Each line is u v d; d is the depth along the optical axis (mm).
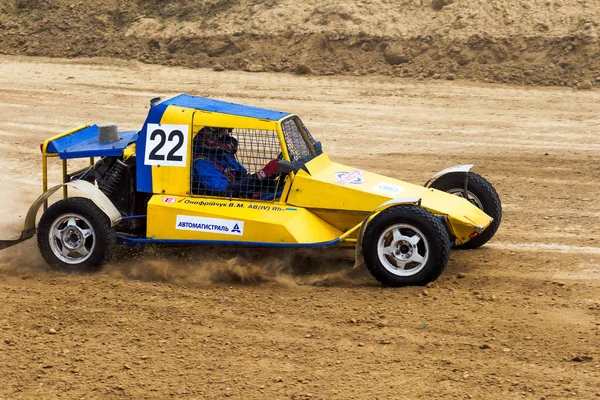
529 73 78812
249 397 23125
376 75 84312
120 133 37500
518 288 31328
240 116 32656
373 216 30531
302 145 33906
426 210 30234
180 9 103000
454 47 84188
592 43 79125
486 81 79438
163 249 35656
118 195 34500
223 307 29734
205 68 92375
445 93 76625
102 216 32562
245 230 31906
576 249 36562
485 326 27469
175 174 33000
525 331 27000
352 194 32188
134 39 100562
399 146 60219
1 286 32125
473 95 75438
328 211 32406
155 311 29422
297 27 93188
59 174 54031
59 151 34875
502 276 32812
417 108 72125
